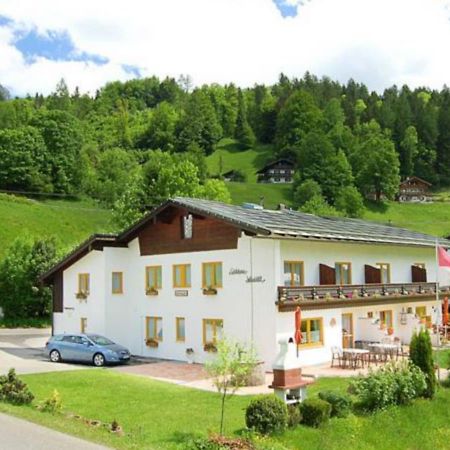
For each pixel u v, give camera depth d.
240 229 29.00
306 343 28.77
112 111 183.88
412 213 115.81
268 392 22.20
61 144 104.31
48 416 16.75
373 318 32.91
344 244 32.72
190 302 31.53
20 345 39.91
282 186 127.06
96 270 35.47
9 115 126.12
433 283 38.00
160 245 33.41
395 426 19.62
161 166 65.44
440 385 23.97
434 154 143.38
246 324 28.75
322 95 190.12
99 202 100.31
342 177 115.44
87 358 30.39
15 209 79.81
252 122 178.50
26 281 54.06
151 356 33.38
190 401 20.16
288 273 29.23
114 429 15.67
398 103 166.75
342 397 19.48
